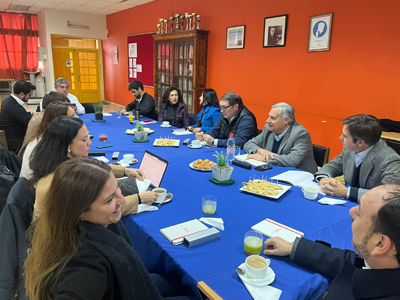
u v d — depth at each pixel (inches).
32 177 52.9
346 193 65.0
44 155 51.7
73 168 29.5
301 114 165.8
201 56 215.9
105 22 366.0
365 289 27.0
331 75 148.3
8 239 47.4
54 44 363.3
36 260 29.6
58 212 28.5
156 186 66.7
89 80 396.2
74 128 53.6
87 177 29.0
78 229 29.4
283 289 36.4
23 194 53.7
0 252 46.9
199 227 49.8
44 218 29.5
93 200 29.0
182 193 66.2
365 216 28.0
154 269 47.7
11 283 46.6
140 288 32.2
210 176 77.5
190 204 60.6
